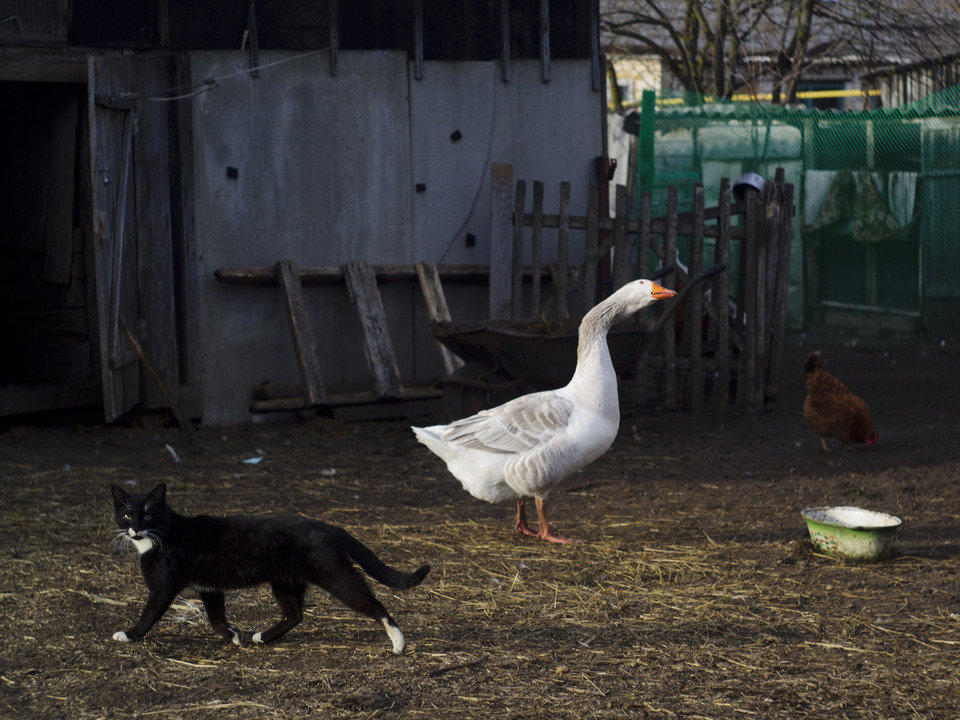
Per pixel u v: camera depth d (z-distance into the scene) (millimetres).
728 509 6723
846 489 7234
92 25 9328
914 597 4973
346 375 10484
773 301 10500
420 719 3633
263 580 4203
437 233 10734
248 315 10047
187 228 9688
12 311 11000
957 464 7898
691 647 4336
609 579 5293
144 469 7945
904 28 20328
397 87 10438
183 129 9602
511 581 5250
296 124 10086
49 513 6578
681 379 10766
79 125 10195
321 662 4172
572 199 11250
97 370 10367
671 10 23672
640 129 13836
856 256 17062
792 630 4543
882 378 12508
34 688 3924
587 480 7602
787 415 10266
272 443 9070
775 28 21391
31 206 10633
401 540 6000
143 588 5125
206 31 9711
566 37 11078
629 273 10453
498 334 8492
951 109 15414
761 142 16859
